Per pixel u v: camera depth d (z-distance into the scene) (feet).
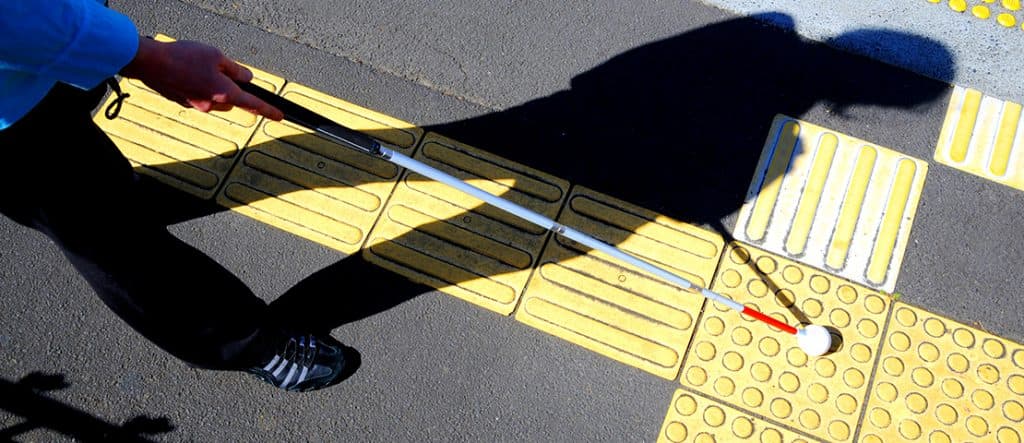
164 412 11.00
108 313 11.43
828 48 13.08
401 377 11.27
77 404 10.96
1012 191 12.30
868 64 12.98
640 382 11.32
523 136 12.52
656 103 12.72
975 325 11.57
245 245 11.87
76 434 10.84
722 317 11.59
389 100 12.75
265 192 12.12
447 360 11.37
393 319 11.55
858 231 12.01
